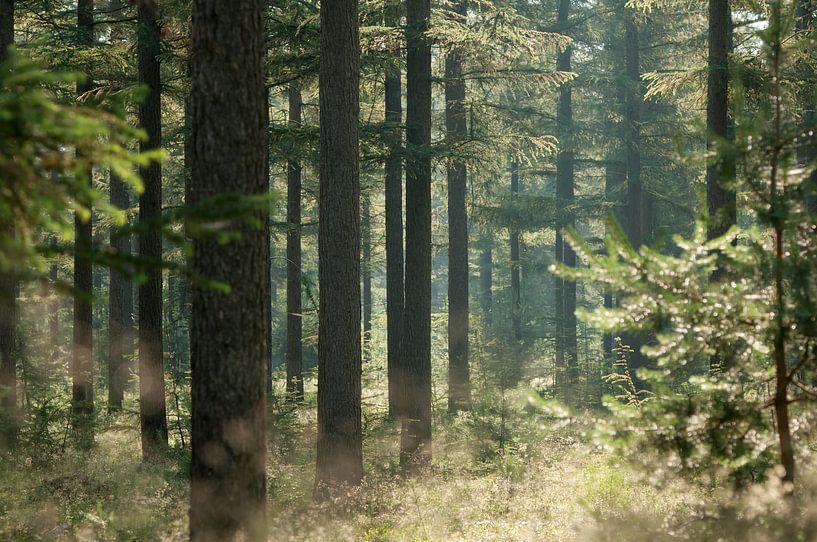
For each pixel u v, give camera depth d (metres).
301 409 18.09
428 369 14.70
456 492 10.88
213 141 6.03
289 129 13.91
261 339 6.24
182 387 15.09
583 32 30.34
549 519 8.76
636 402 12.47
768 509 4.85
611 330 5.07
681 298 4.95
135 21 14.76
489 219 29.59
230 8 6.04
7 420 13.14
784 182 4.96
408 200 14.73
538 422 15.06
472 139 14.94
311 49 14.47
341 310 11.15
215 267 6.02
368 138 14.14
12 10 13.44
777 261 4.79
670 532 5.20
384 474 13.15
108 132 3.09
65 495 10.36
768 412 5.15
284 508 10.20
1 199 3.00
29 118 2.78
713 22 12.89
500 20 14.88
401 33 14.13
